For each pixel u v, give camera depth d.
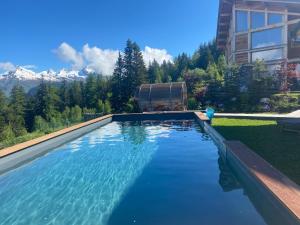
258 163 5.90
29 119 61.81
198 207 5.24
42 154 10.23
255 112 20.33
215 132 10.57
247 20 27.08
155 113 20.16
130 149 10.72
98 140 12.93
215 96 25.62
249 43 27.05
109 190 6.46
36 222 5.14
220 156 8.91
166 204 5.47
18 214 5.52
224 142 8.28
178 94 27.45
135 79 48.75
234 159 6.95
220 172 7.29
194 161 8.45
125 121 20.36
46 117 59.19
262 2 24.86
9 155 8.31
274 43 25.69
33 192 6.65
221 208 5.14
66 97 63.31
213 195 5.76
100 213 5.31
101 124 17.81
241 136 9.71
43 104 60.97
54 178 7.62
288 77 22.95
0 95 63.53
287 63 24.77
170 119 20.00
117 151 10.48
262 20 26.23
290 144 7.96
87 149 11.06
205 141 11.36
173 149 10.23
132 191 6.29
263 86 22.09
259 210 4.98
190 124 17.03
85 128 14.86
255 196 5.32
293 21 24.50
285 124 10.02
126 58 50.56
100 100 50.34
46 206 5.82
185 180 6.78
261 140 8.77
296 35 24.11
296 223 3.63
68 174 7.91
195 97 28.06
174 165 8.13
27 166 8.91
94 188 6.68
